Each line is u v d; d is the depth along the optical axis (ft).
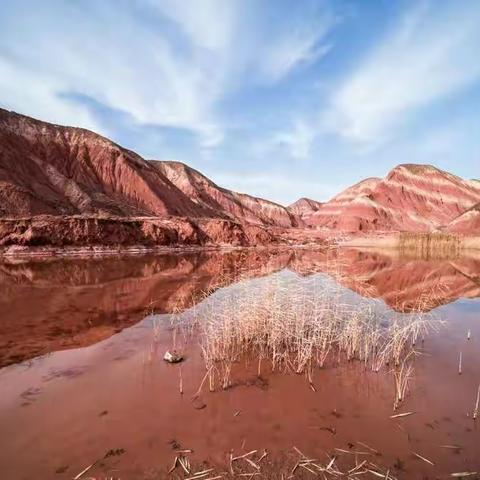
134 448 12.35
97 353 21.22
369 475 11.23
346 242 176.45
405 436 13.41
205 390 16.76
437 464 11.85
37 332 25.32
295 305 25.09
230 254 103.96
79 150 216.95
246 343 22.70
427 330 26.50
